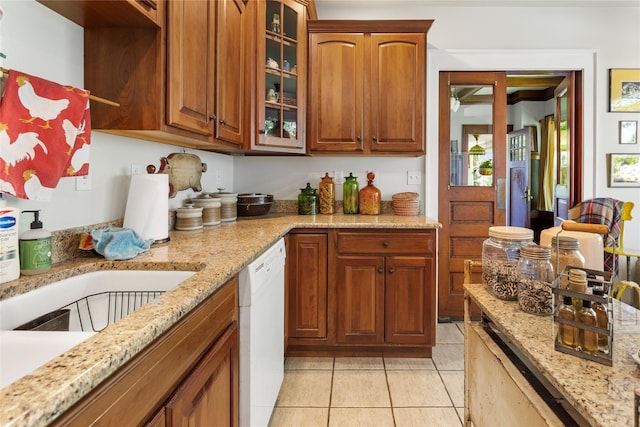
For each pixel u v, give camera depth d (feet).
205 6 5.33
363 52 8.38
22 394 1.49
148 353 2.29
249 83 7.04
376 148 8.45
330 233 7.36
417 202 8.81
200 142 5.85
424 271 7.32
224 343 3.67
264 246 4.97
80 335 2.57
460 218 9.71
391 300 7.37
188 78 4.83
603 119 9.50
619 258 9.37
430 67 9.50
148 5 4.02
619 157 9.49
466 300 4.17
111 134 4.86
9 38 3.41
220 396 3.56
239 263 3.93
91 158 4.53
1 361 2.41
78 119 3.51
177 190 6.51
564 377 2.14
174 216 6.38
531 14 9.43
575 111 9.70
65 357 1.81
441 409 5.79
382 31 8.35
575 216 9.18
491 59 9.44
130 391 2.09
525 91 16.93
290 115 8.11
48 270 3.48
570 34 9.43
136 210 4.87
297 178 9.71
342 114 8.43
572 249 3.13
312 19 8.66
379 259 7.34
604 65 9.45
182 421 2.69
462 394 6.21
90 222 4.52
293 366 7.22
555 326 2.53
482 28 9.45
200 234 5.90
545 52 9.40
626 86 9.43
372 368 7.13
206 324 3.26
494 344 3.47
